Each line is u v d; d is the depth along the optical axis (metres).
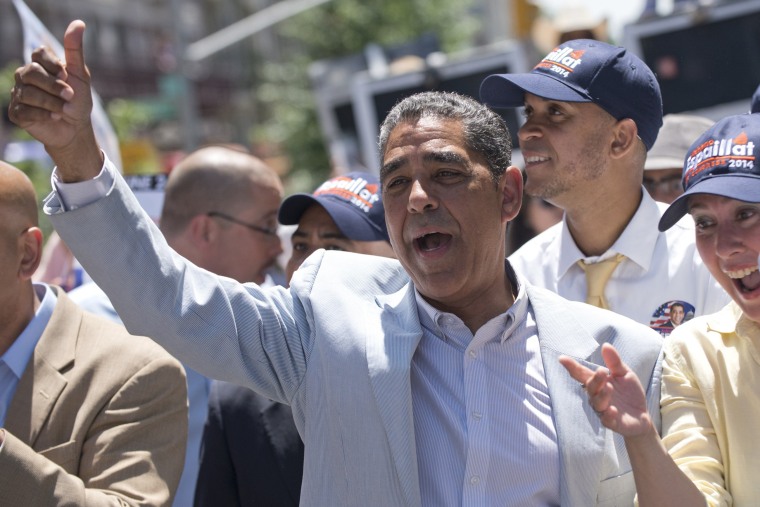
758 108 2.81
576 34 5.63
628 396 2.14
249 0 36.50
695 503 2.14
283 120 22.91
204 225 3.95
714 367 2.39
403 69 8.06
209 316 2.28
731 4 6.12
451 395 2.31
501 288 2.43
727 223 2.34
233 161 4.02
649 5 6.39
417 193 2.27
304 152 22.48
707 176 2.36
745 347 2.36
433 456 2.26
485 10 31.75
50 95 2.12
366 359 2.27
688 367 2.42
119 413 2.66
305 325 2.39
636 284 3.11
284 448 3.14
